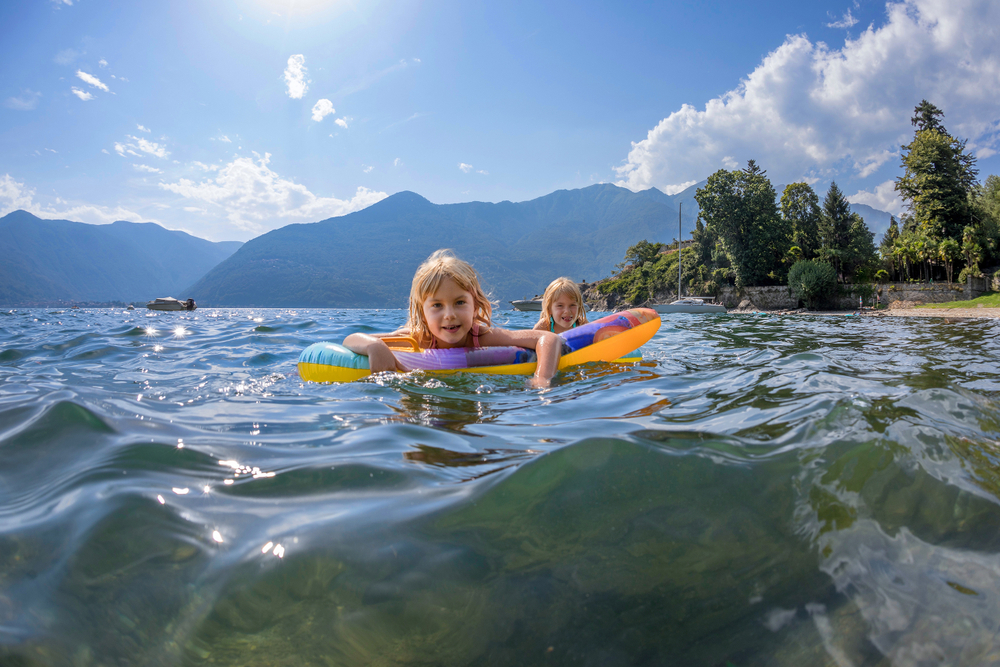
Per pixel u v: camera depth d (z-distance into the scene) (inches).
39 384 113.8
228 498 46.2
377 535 39.4
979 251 1852.9
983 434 58.5
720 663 27.6
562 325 196.2
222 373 141.5
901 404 70.7
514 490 46.5
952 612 30.7
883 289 1902.1
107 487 48.1
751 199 2206.0
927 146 2064.5
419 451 60.5
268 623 30.8
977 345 219.1
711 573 35.1
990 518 40.3
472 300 138.8
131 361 171.5
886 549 36.9
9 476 52.6
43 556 37.1
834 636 29.1
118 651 28.8
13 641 28.9
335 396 99.8
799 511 42.0
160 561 36.2
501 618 31.3
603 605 32.3
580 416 80.0
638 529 40.2
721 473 48.9
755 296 2170.3
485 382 116.3
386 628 30.5
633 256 4116.6
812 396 78.7
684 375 122.6
